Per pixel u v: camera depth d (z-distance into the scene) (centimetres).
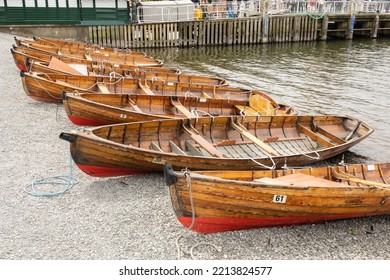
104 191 926
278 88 2278
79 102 1204
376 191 803
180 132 1133
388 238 805
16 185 923
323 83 2400
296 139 1270
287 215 785
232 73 2725
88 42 3500
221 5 4191
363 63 3103
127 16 3619
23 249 701
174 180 699
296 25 4303
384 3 4859
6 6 3256
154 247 727
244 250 734
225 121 1206
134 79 1625
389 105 1944
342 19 4600
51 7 3353
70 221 793
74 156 910
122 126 1033
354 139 1232
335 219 845
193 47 3959
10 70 2189
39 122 1369
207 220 748
